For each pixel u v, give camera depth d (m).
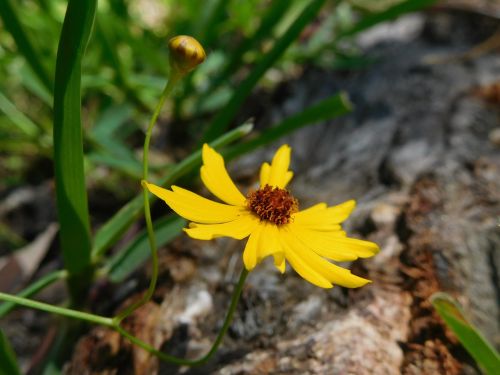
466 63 0.22
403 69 0.22
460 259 0.13
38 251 0.18
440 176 0.15
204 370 0.12
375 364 0.11
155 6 0.28
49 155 0.21
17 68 0.20
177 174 0.13
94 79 0.21
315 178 0.17
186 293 0.13
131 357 0.12
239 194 0.10
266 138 0.15
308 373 0.11
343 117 0.20
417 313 0.12
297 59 0.23
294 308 0.12
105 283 0.15
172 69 0.10
